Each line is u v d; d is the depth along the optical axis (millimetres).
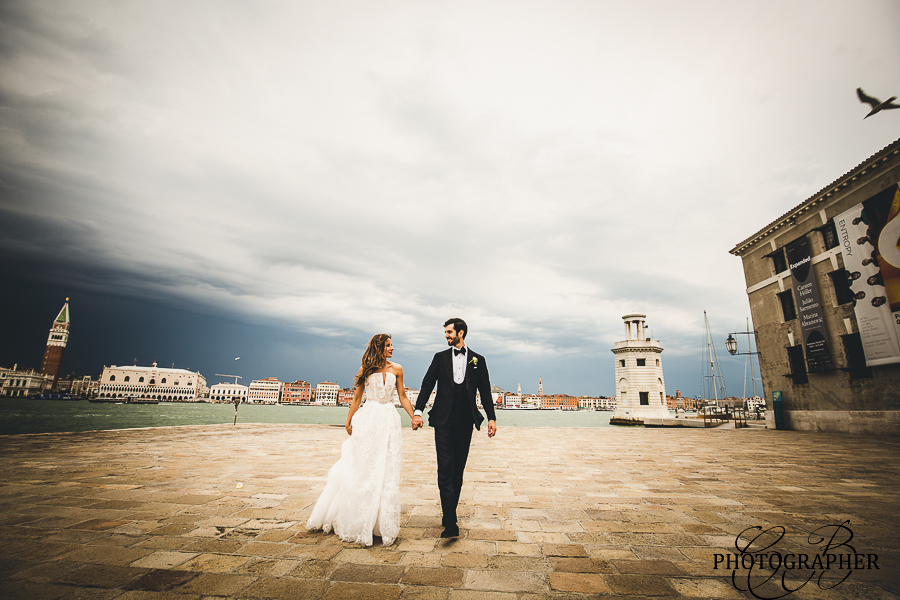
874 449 9461
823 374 15797
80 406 107312
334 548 2912
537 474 5992
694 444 10625
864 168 13672
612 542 3088
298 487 4809
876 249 13570
